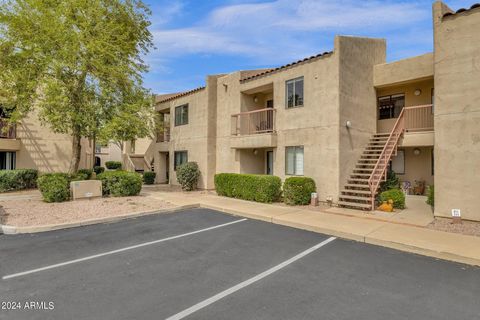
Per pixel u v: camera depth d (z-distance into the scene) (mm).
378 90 14945
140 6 16797
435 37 9031
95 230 8109
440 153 8883
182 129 19469
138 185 14164
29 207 10547
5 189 15875
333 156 11727
